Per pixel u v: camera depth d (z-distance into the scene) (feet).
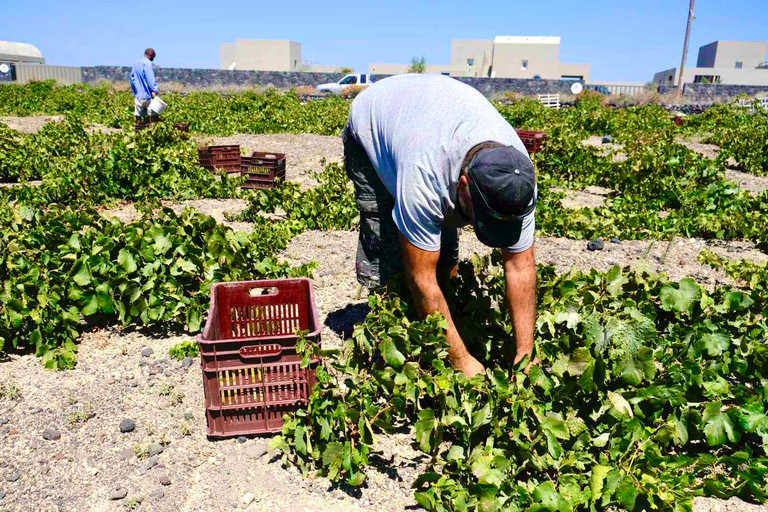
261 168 28.84
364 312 15.69
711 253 20.27
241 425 10.67
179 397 11.89
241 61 238.48
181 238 15.28
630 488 8.39
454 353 10.14
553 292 12.30
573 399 9.89
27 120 56.03
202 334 10.34
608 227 23.34
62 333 13.56
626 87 138.62
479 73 226.38
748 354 11.30
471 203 8.42
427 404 11.35
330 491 9.61
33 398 11.81
